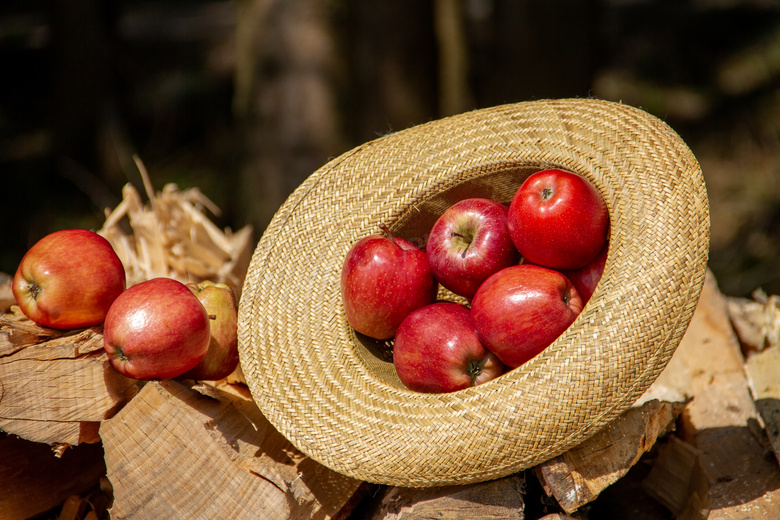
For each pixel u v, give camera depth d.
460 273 1.74
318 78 4.96
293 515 1.62
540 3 5.17
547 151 1.73
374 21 4.95
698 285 1.45
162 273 2.64
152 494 1.67
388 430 1.54
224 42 8.84
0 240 6.25
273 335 1.78
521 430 1.44
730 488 1.86
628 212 1.53
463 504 1.54
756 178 7.12
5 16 8.72
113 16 7.17
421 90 5.12
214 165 7.20
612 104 1.77
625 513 2.06
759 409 2.00
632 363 1.42
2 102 7.70
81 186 6.61
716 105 8.03
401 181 1.91
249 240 3.13
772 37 8.36
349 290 1.75
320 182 1.97
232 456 1.63
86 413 1.72
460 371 1.63
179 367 1.69
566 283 1.60
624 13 9.29
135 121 7.79
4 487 1.93
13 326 1.73
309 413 1.64
